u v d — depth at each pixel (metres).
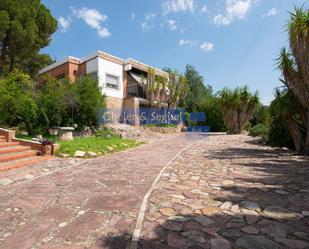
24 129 15.09
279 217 3.71
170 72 28.73
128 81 25.09
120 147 12.19
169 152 11.11
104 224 3.55
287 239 3.06
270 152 11.05
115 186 5.53
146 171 7.07
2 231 3.37
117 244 3.00
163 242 3.02
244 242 2.99
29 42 22.95
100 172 6.95
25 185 5.63
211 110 35.38
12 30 21.61
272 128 13.64
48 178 6.26
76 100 16.50
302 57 9.11
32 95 15.58
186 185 5.55
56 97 15.65
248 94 24.73
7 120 14.76
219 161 8.70
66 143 10.76
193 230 3.32
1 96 12.98
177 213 3.91
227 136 21.61
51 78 18.72
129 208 4.17
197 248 2.87
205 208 4.11
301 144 10.79
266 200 4.48
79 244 3.00
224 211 3.97
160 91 26.77
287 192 4.95
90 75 20.42
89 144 10.98
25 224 3.58
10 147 8.77
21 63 26.41
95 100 17.73
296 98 10.50
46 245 2.98
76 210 4.10
